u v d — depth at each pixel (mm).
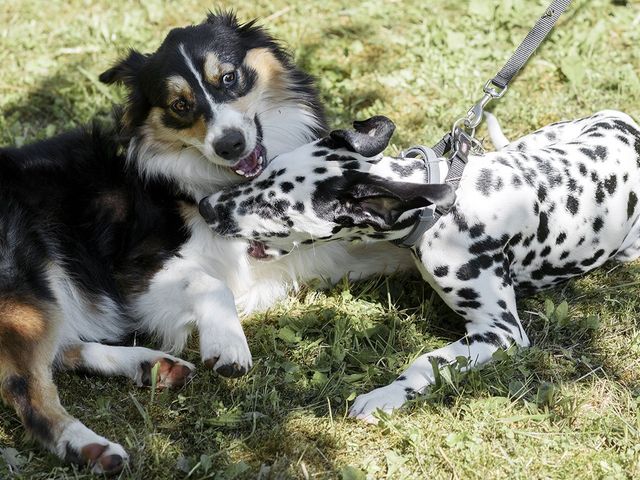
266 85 2104
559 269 2088
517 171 2033
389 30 2791
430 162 1990
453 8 2838
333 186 1932
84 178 2084
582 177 2066
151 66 2061
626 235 2131
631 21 2740
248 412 1917
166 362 1974
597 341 2023
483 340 1968
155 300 2049
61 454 1846
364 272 2145
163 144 2074
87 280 2053
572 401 1911
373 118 1967
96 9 2953
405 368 1975
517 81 2570
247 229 1973
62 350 1990
